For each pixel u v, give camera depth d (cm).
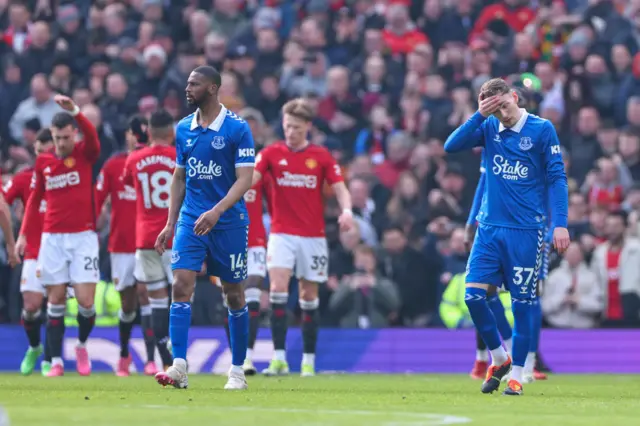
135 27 7731
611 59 7181
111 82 6819
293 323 5672
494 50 7481
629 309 5697
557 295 5700
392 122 6938
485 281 3131
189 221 3103
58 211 4375
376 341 5444
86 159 4381
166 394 2919
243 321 3253
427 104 6975
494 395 3158
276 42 7431
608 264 5734
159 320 4384
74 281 4400
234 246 3131
